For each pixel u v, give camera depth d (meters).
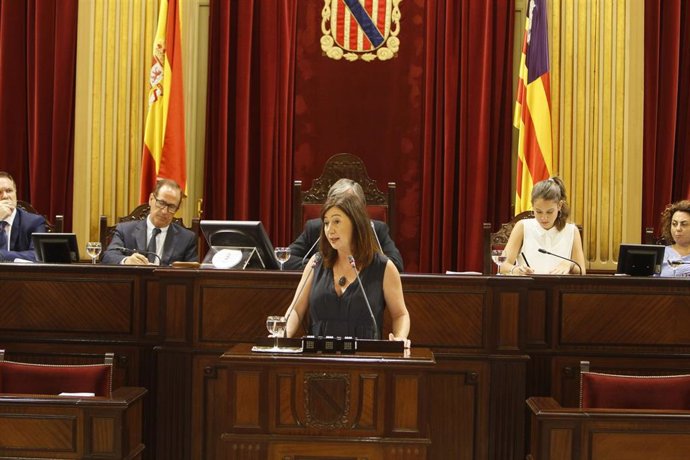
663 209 6.98
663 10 6.98
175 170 6.62
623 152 6.87
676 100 6.96
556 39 6.90
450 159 6.96
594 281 4.15
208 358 4.00
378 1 7.14
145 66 6.97
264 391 3.07
